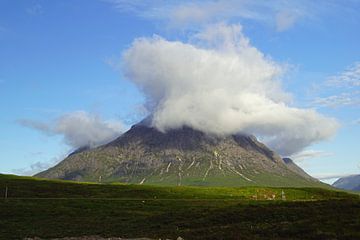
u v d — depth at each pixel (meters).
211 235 51.25
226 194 146.62
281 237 47.84
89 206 95.38
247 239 47.44
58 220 75.81
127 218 76.44
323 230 48.22
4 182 151.50
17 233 62.66
